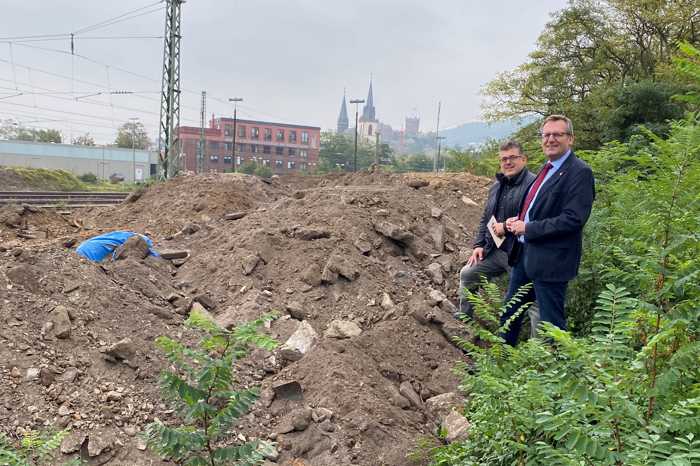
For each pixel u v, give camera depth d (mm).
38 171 39094
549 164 5207
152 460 4168
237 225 8516
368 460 4430
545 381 3221
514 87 30391
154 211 11133
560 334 2725
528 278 5496
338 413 4805
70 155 61344
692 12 24156
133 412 4504
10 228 9898
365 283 6938
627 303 3047
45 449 3574
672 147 3490
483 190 11906
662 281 3279
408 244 7992
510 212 5980
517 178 6020
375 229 8062
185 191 11734
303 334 5910
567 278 5016
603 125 15766
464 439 4559
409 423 4957
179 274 7379
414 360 5895
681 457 2277
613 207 5770
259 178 13836
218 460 3359
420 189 11562
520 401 3309
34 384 4535
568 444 2590
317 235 7664
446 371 5797
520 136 27094
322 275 6961
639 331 3232
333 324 6234
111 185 49656
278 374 5344
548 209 5051
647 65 26297
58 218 10938
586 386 2674
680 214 3252
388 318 6445
